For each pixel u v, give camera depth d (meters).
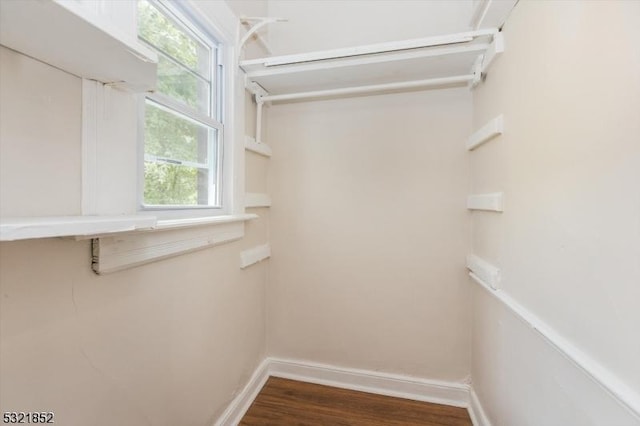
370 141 1.84
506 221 1.19
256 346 1.84
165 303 1.06
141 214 0.99
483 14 1.21
